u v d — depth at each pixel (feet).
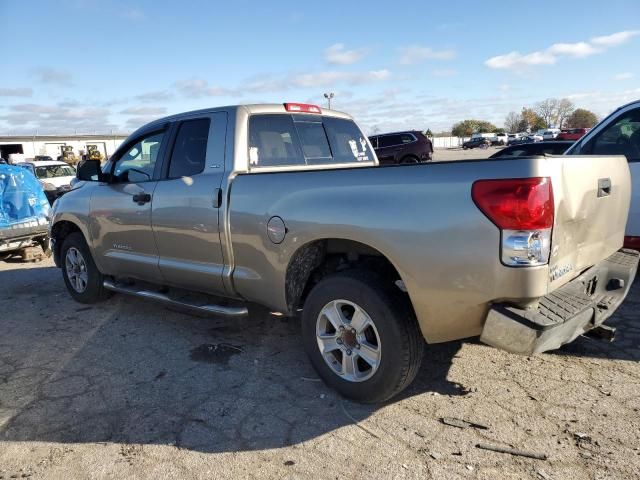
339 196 10.25
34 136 181.47
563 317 8.42
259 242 11.75
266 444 9.43
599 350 12.81
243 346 14.07
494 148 201.16
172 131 14.42
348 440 9.45
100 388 11.86
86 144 194.70
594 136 17.98
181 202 13.43
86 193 17.17
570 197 8.89
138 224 14.89
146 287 16.38
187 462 8.96
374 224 9.63
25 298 20.04
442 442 9.25
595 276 10.58
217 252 12.77
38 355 14.02
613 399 10.44
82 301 18.62
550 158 8.50
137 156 15.47
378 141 75.77
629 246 16.85
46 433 10.04
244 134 13.01
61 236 19.36
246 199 11.93
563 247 8.93
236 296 12.98
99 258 17.01
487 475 8.30
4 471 8.89
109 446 9.52
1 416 10.75
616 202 11.21
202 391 11.55
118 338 15.06
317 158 14.92
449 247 8.80
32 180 28.50
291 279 11.58
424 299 9.28
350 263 11.19
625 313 15.08
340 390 10.88
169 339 14.80
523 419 9.87
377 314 9.90
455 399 10.73
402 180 9.44
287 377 12.10
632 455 8.64
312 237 10.61
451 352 12.98
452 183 8.80
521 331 8.31
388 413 10.30
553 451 8.84
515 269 8.26
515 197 8.15
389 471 8.51
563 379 11.39
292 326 15.44
